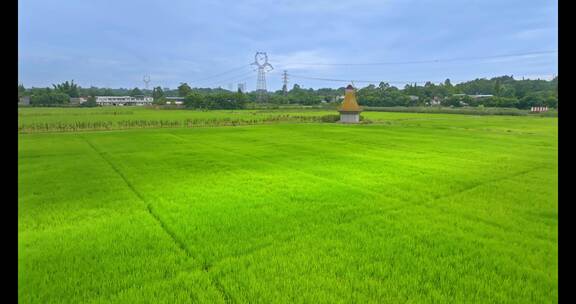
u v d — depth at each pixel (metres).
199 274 9.34
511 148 34.66
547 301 8.01
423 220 13.70
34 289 8.51
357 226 13.02
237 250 10.88
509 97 116.00
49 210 14.84
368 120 71.12
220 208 15.20
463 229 12.74
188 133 47.72
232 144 36.88
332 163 26.33
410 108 113.31
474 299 8.17
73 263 9.95
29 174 21.95
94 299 8.12
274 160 27.52
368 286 8.77
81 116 77.62
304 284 8.85
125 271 9.51
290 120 69.12
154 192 17.81
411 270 9.59
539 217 14.04
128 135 44.91
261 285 8.78
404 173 22.69
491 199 16.62
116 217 14.01
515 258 10.31
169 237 11.93
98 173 22.36
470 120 74.75
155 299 8.12
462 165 25.58
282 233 12.29
